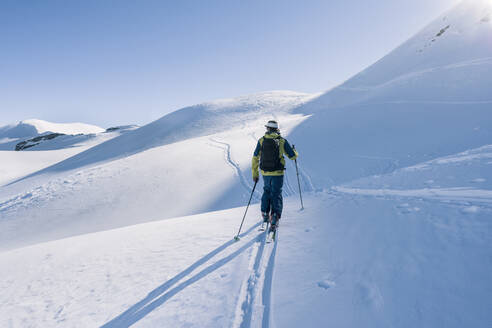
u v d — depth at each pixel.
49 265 4.66
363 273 2.30
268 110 69.69
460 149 10.84
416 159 11.90
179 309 2.51
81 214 17.53
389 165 12.52
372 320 1.73
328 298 2.09
